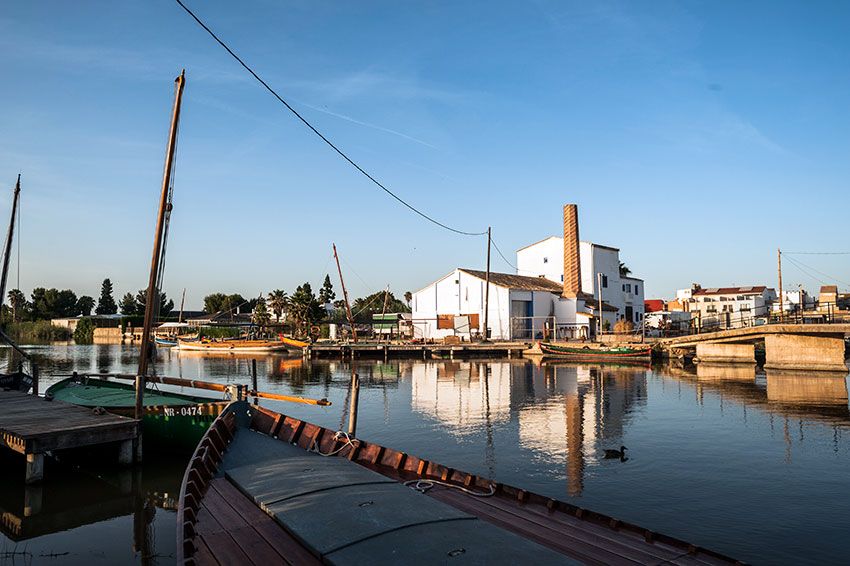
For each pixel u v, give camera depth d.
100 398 18.89
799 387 28.58
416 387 30.44
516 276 69.75
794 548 8.95
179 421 14.88
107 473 14.30
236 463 10.59
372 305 110.44
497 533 6.87
